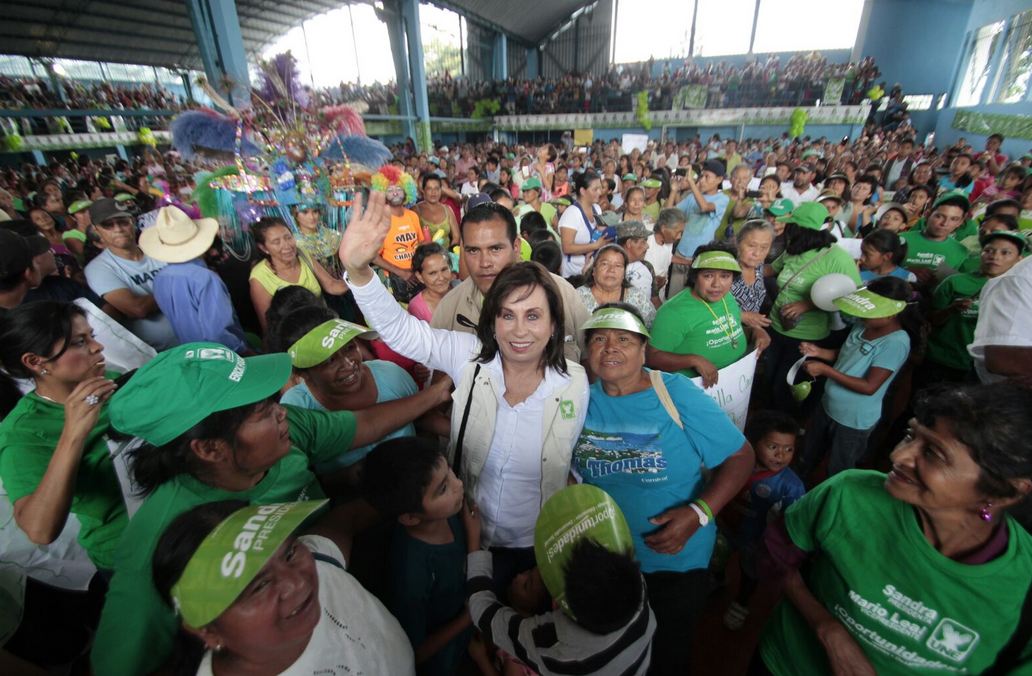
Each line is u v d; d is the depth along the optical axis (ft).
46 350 4.16
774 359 10.51
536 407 4.57
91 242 12.20
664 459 4.77
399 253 12.16
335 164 11.63
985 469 2.63
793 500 6.27
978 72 40.57
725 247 7.09
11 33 35.55
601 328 4.50
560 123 64.18
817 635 3.67
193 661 2.63
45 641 4.99
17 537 4.82
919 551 3.10
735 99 57.31
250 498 3.63
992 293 5.43
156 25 41.01
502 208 5.67
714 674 6.46
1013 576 2.90
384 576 4.70
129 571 3.14
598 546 3.15
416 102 44.45
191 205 14.75
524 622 3.59
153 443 3.22
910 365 12.11
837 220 15.21
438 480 3.92
